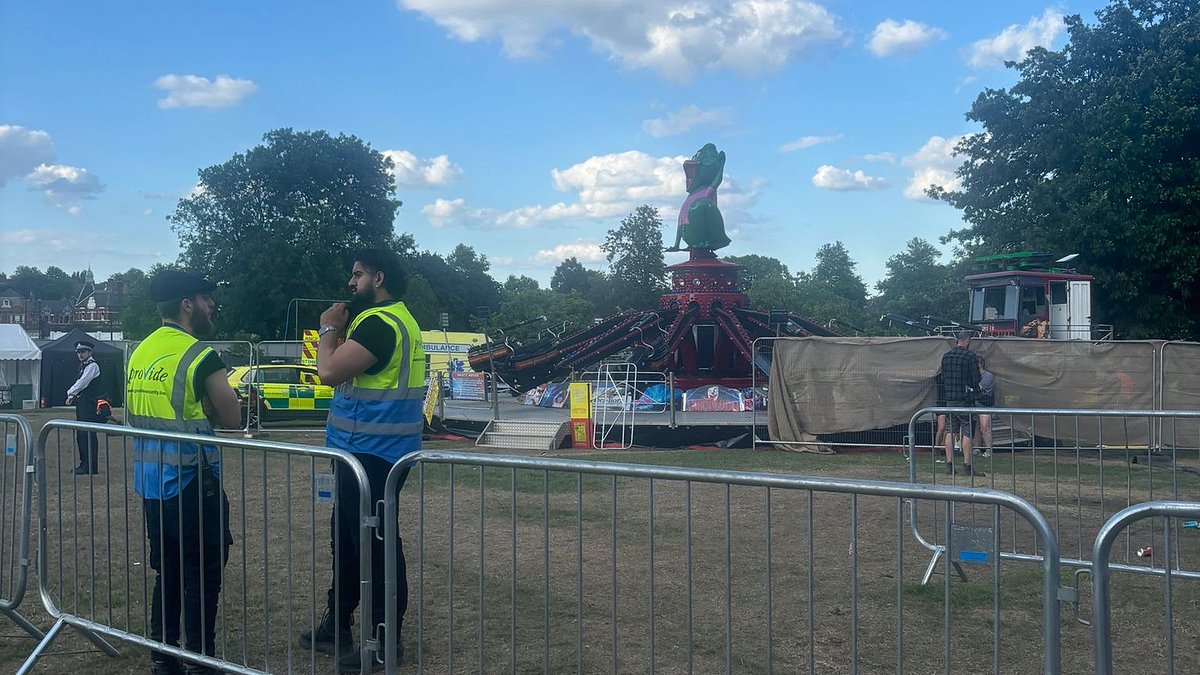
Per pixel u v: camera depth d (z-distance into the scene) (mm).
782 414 15789
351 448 4762
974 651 5059
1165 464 9203
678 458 14570
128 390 4859
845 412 15469
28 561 5164
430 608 5938
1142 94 30938
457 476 11336
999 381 15062
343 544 4637
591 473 3686
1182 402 14773
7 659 4996
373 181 60875
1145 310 30516
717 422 16656
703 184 22734
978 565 7008
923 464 13312
